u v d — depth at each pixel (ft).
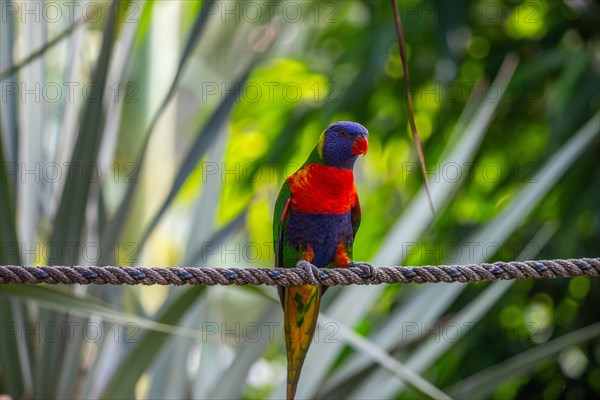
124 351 34.24
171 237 42.34
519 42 46.75
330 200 27.20
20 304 30.12
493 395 48.29
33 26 34.71
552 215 44.06
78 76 35.78
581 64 42.63
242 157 56.59
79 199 30.19
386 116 50.11
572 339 33.60
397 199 52.21
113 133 34.01
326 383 34.96
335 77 48.47
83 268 20.10
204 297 37.37
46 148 37.45
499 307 44.47
